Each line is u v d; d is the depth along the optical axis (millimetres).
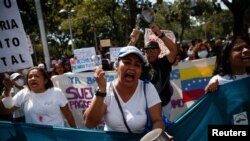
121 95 3059
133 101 3055
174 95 6348
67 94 6445
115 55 8258
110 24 38562
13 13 3852
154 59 4375
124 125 3055
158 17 37562
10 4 3846
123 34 36938
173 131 3289
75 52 7227
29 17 23484
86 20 37938
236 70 3393
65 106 4281
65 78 6422
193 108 3320
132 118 3025
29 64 3889
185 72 6348
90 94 6367
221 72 3420
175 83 6348
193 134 3328
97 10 35438
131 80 2980
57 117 4168
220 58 3422
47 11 25672
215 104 3350
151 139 2457
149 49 4324
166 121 3482
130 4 23078
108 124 3123
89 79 6352
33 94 4199
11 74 5281
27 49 3889
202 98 3346
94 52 7168
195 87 6363
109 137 3148
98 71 2951
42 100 4137
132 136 3086
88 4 35062
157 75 4359
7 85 4691
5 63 3869
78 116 6469
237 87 3348
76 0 34125
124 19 35531
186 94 6363
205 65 6344
